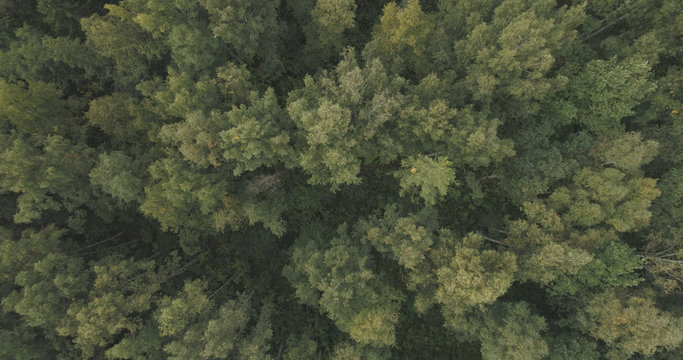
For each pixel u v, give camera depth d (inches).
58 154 1050.1
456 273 954.7
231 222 1213.1
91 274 1151.0
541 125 1198.3
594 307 994.7
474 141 968.9
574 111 1141.7
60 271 1051.9
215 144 1032.2
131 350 951.0
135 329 1019.9
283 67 1450.5
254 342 1031.6
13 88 1013.2
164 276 1194.6
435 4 1440.7
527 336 912.9
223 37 1057.5
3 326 1019.9
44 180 1032.2
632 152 1003.9
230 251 1456.7
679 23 1080.8
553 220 1056.2
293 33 1513.3
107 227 1423.5
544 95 1087.6
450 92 1107.9
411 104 1066.1
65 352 1054.4
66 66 1245.7
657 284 1027.9
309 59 1438.2
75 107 1218.0
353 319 1002.1
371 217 1162.0
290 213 1439.5
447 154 1100.5
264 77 1449.3
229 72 1081.4
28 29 1168.8
